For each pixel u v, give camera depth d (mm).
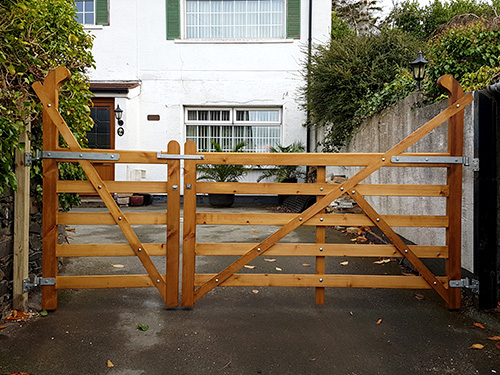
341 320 2910
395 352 2443
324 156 3105
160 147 10562
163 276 3096
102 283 3043
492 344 2545
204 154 3053
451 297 3084
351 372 2223
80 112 3979
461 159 3037
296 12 10523
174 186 3041
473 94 3047
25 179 2939
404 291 3549
